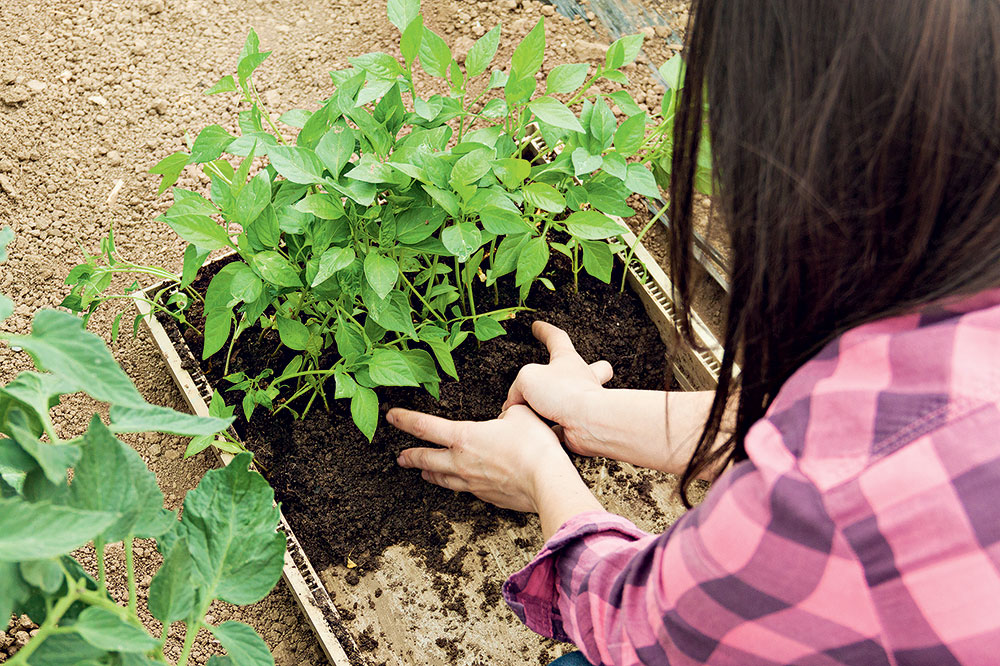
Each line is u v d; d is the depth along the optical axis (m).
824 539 0.54
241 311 1.54
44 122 1.84
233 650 0.79
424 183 1.15
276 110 1.91
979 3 0.50
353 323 1.35
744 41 0.57
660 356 1.56
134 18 1.98
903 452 0.53
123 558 1.48
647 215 1.81
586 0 2.06
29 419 0.75
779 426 0.59
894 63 0.51
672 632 0.69
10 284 1.69
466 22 2.04
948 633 0.53
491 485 1.30
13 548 0.57
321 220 1.21
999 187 0.53
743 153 0.59
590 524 0.95
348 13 2.04
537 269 1.29
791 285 0.60
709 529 0.62
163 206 1.79
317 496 1.44
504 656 1.39
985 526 0.51
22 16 1.96
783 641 0.61
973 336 0.55
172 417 0.74
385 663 1.37
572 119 1.23
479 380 1.51
